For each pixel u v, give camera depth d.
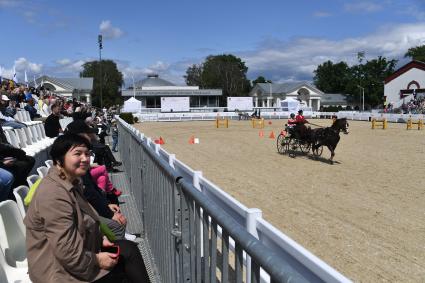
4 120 9.95
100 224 3.27
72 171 2.89
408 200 9.26
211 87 111.25
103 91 98.19
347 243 6.39
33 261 2.71
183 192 3.44
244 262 2.89
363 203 8.98
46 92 31.73
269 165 15.07
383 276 5.20
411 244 6.33
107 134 26.23
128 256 3.40
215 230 2.61
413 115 42.19
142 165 6.73
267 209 8.48
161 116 52.50
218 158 17.14
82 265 2.71
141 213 7.00
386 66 99.25
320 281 2.51
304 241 6.50
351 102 107.06
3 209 3.55
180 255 3.59
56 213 2.67
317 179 12.08
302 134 17.52
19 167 5.84
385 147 20.70
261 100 101.00
